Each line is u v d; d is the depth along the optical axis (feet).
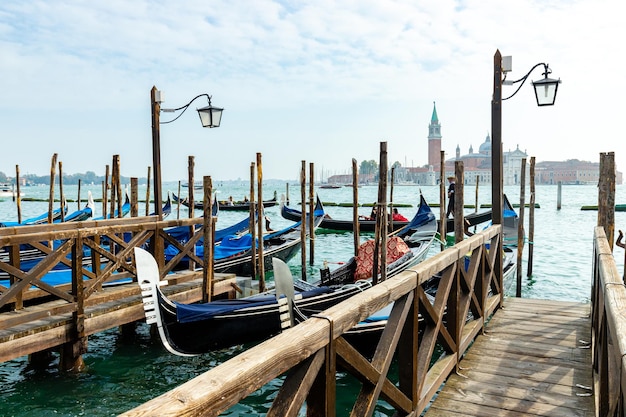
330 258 55.42
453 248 13.33
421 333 20.47
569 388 12.99
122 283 25.34
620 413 5.99
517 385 13.21
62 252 19.74
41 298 25.04
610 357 8.04
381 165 28.25
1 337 17.76
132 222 27.27
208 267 25.50
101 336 25.57
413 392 10.37
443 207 46.80
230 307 20.20
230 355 23.43
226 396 4.98
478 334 17.40
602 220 18.29
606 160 18.24
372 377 8.31
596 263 14.46
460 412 11.74
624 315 6.84
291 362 6.07
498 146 20.45
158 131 29.01
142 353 23.47
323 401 7.02
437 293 12.71
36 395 19.10
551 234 75.20
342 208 143.95
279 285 12.46
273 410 6.37
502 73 20.40
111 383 20.30
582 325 18.39
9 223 51.24
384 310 20.80
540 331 17.74
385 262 27.71
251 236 40.01
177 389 4.75
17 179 64.03
